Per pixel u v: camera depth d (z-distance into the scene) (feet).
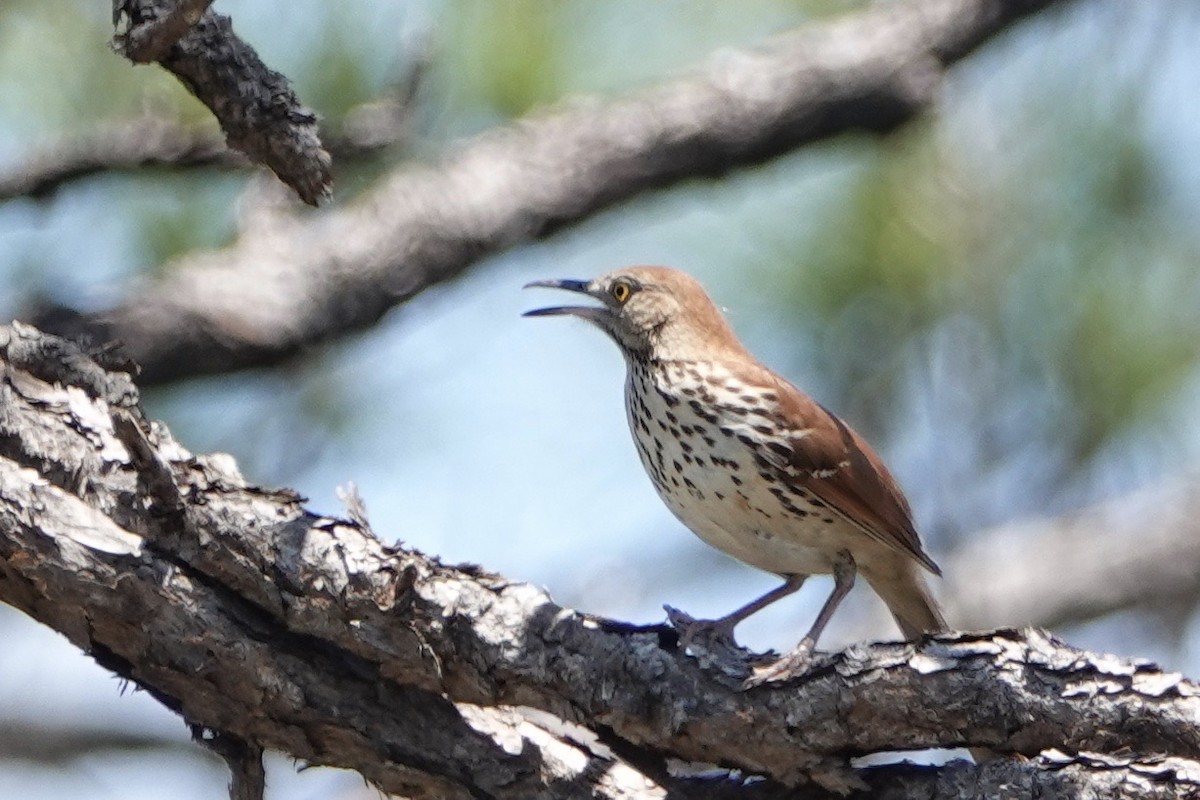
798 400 30.22
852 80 37.11
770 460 29.73
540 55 37.11
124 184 34.81
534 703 23.02
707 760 23.02
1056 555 41.70
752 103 37.19
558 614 22.99
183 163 31.07
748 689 22.53
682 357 31.24
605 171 36.76
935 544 39.73
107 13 33.76
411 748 22.76
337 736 22.70
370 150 30.58
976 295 36.50
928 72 37.32
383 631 22.44
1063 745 21.79
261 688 22.26
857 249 36.47
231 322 34.17
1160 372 36.88
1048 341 36.86
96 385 23.48
